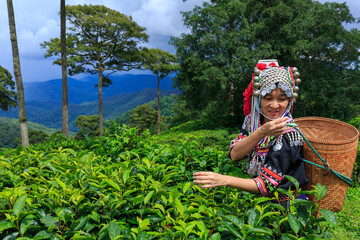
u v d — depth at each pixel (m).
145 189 1.85
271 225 1.53
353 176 6.28
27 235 1.56
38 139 46.16
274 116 1.69
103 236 1.46
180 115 37.03
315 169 1.66
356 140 1.69
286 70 1.67
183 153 2.80
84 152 2.80
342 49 16.14
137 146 3.30
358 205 5.20
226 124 19.45
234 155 1.78
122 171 2.08
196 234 1.48
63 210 1.61
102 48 30.28
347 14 16.19
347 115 16.62
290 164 1.61
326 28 16.56
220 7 16.86
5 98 39.19
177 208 1.56
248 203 1.67
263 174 1.58
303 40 15.41
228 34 15.77
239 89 18.11
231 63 15.82
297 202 1.42
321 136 2.28
